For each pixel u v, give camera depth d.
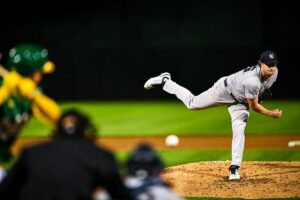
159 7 96.50
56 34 94.50
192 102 38.12
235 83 33.72
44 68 19.98
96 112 77.31
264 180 34.19
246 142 51.59
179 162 41.56
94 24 96.50
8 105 21.12
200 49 89.25
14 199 17.52
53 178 16.44
